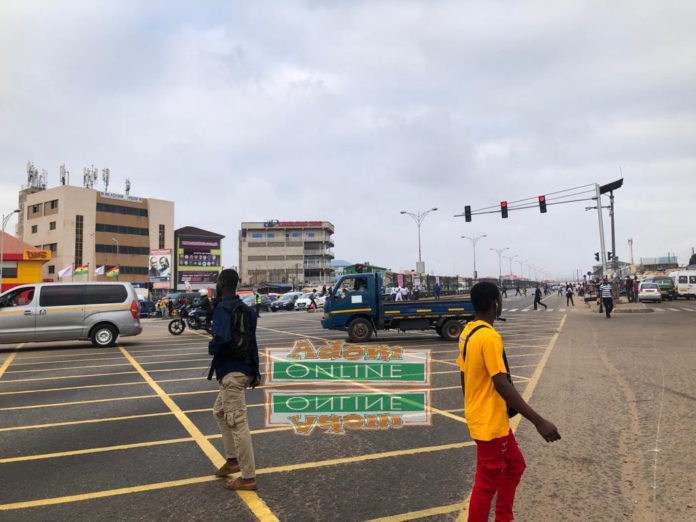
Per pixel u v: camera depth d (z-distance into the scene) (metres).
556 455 4.43
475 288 2.82
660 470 3.99
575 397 6.70
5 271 38.56
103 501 3.61
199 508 3.46
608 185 30.28
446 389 7.61
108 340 14.45
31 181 91.25
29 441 5.21
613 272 31.69
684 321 18.88
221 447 4.90
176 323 19.09
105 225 82.69
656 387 7.16
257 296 32.03
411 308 14.60
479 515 2.59
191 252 95.44
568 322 20.45
